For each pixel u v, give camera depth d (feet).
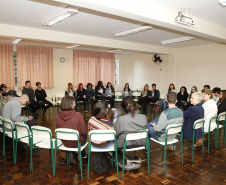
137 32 15.80
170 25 10.89
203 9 10.55
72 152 9.70
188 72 24.49
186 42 21.07
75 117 8.17
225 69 20.86
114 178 8.11
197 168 9.01
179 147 11.57
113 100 24.34
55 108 23.97
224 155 10.48
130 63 32.30
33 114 18.99
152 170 8.79
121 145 8.12
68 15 10.80
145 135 8.14
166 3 9.73
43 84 24.44
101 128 7.93
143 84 30.40
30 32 15.07
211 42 20.95
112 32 16.55
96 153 8.52
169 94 9.12
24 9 10.68
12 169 8.71
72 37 17.29
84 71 27.63
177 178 8.14
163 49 24.84
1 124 10.62
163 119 8.63
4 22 13.42
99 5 7.94
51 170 8.68
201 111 10.01
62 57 26.30
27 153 10.48
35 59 23.57
